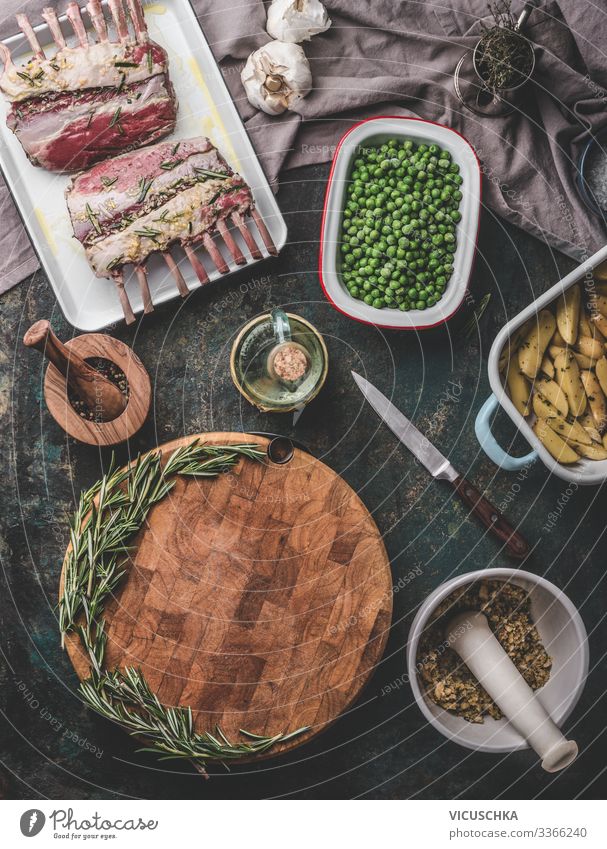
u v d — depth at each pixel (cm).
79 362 94
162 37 102
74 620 94
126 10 100
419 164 100
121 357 98
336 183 99
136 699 94
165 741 94
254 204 99
